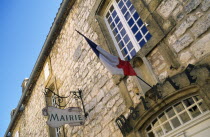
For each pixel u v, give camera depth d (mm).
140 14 4207
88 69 5641
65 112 4770
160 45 3689
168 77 3287
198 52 3082
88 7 6113
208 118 2947
